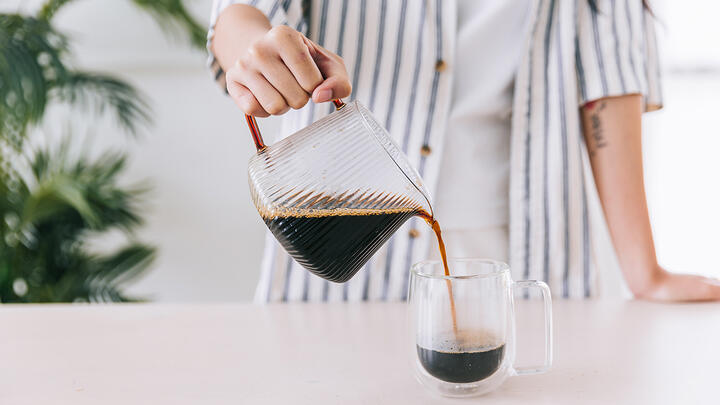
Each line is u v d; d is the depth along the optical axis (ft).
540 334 2.36
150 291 6.96
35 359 2.16
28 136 5.96
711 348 2.16
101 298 6.07
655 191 7.35
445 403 1.78
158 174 6.75
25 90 5.42
